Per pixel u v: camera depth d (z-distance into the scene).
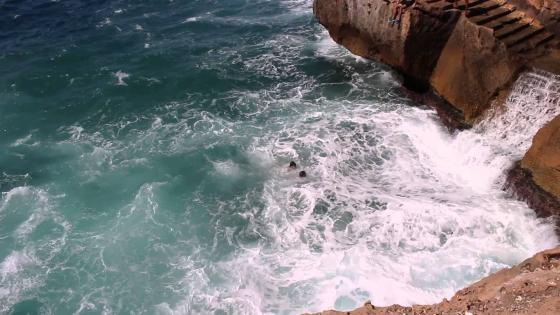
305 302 16.05
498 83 22.11
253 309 16.02
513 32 22.81
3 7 39.72
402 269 16.98
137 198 21.03
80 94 28.44
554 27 22.83
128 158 23.45
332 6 30.48
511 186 20.08
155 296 16.95
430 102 26.17
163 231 19.53
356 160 22.62
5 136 25.17
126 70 30.80
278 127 25.12
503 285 13.58
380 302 15.72
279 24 36.47
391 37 26.20
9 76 30.11
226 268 17.78
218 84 29.11
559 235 17.92
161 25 37.06
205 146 23.94
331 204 20.17
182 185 21.72
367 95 27.33
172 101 27.73
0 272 18.00
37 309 16.78
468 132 23.09
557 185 18.38
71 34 35.62
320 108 26.45
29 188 21.81
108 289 17.34
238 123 25.62
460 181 21.20
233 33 35.47
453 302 13.53
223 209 20.44
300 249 18.28
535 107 21.02
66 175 22.55
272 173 22.14
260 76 29.73
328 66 30.20
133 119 26.28
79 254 18.66
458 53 23.78
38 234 19.53
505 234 18.22
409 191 20.73
